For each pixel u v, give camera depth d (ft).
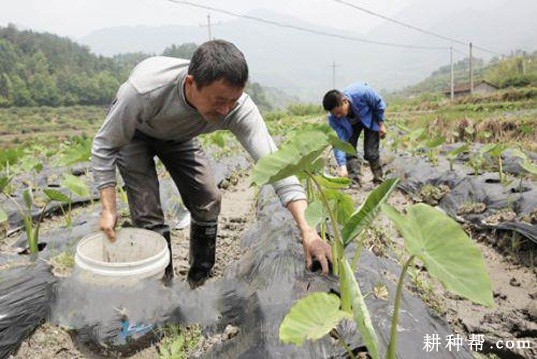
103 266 6.57
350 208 6.83
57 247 10.74
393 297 7.27
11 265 9.35
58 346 7.18
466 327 7.92
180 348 6.93
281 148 5.63
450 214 14.38
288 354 5.82
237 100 6.89
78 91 252.42
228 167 22.65
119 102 7.08
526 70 190.29
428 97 158.61
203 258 9.45
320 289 6.92
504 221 12.12
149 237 7.56
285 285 7.36
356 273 7.84
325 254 7.18
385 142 29.01
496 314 8.15
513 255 10.90
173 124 7.52
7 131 164.66
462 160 22.15
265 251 9.03
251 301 7.27
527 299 9.08
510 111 60.29
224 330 7.23
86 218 13.91
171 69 7.02
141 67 7.26
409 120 54.70
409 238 4.39
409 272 9.15
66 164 13.80
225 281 8.58
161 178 20.48
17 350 7.06
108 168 7.46
